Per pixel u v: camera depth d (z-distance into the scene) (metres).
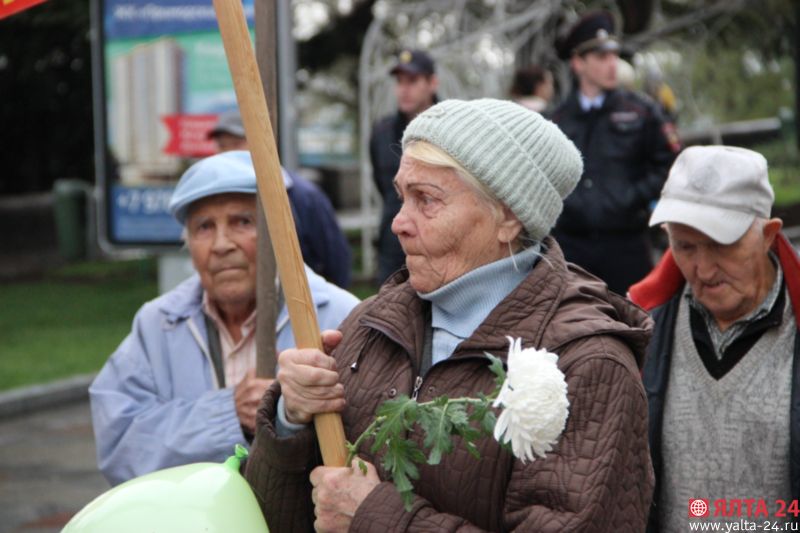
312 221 6.68
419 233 3.05
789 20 20.72
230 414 4.17
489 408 2.83
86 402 12.99
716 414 3.80
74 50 24.55
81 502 9.10
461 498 2.94
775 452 3.70
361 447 3.11
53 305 19.09
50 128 28.72
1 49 24.42
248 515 3.05
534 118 3.07
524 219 3.02
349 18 23.97
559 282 3.07
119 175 10.76
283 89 9.66
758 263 3.77
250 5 8.90
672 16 21.19
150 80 10.58
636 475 2.88
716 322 3.89
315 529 3.10
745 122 25.08
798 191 15.18
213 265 4.37
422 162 3.03
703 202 3.76
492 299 3.08
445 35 18.77
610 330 2.94
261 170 3.04
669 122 8.21
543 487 2.82
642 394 2.94
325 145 34.28
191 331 4.51
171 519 2.97
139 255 23.34
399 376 3.12
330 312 4.40
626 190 8.15
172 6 10.44
